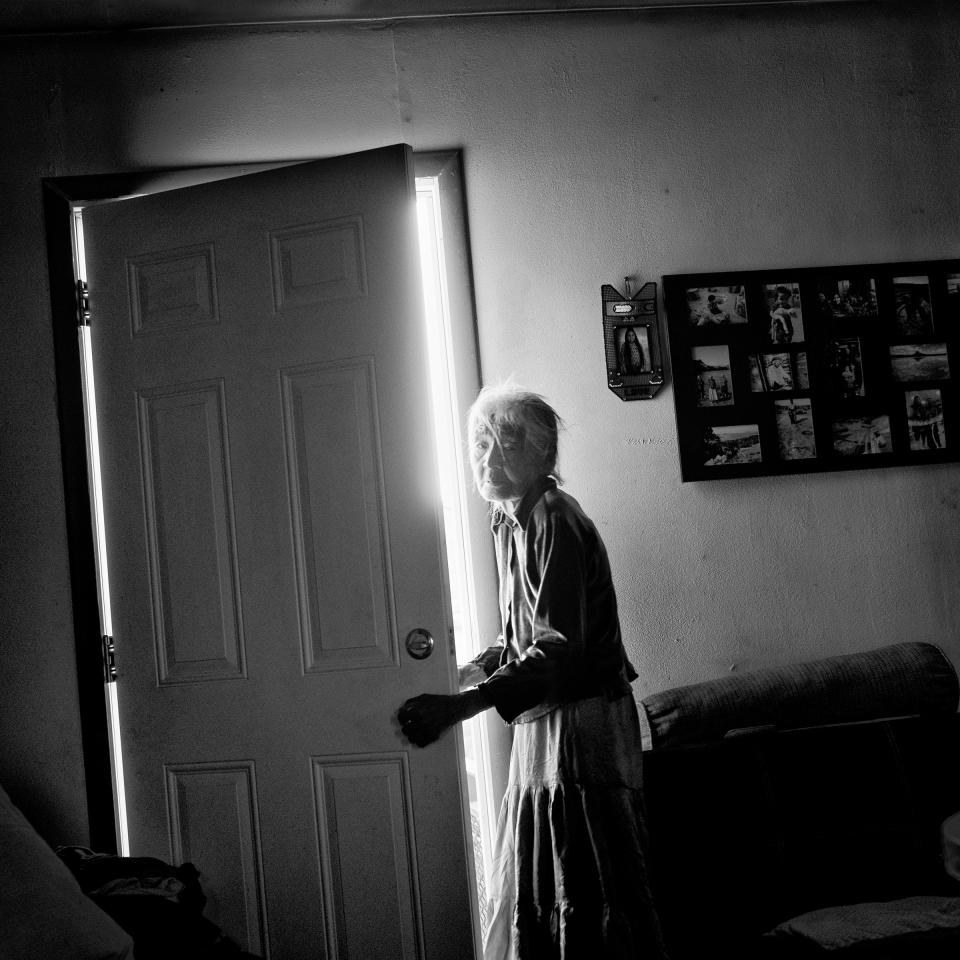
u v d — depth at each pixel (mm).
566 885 2250
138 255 2732
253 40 3033
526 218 3053
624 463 3023
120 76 2998
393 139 3039
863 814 2475
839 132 3160
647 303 3031
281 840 2543
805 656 3031
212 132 3006
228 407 2637
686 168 3105
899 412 3092
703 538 3027
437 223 3070
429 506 2488
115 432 2730
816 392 3068
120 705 2686
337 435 2555
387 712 2484
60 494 2885
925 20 3213
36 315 2928
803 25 3170
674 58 3125
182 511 2668
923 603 3078
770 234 3123
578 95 3090
